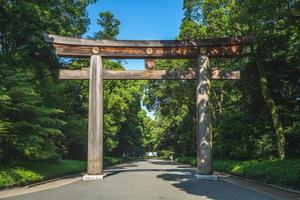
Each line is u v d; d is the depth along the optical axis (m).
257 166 21.89
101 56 24.27
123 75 24.38
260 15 18.05
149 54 24.45
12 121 20.50
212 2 25.88
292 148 23.39
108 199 13.68
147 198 13.91
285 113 24.19
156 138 88.62
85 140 34.94
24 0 23.28
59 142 32.06
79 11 28.98
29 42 23.48
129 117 60.34
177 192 15.88
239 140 29.28
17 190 17.16
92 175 23.30
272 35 21.41
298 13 16.88
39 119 21.08
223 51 24.33
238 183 20.39
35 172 21.19
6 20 23.25
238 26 24.44
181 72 24.66
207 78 24.17
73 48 24.00
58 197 14.37
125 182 20.72
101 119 23.77
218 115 41.81
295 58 22.03
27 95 20.06
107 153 59.66
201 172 23.36
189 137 54.00
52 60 25.03
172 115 54.94
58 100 27.03
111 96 44.16
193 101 47.22
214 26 26.19
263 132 26.78
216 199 13.73
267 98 23.47
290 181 16.91
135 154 96.38
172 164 52.47
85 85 37.97
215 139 33.69
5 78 19.84
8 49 24.61
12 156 22.83
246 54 24.31
